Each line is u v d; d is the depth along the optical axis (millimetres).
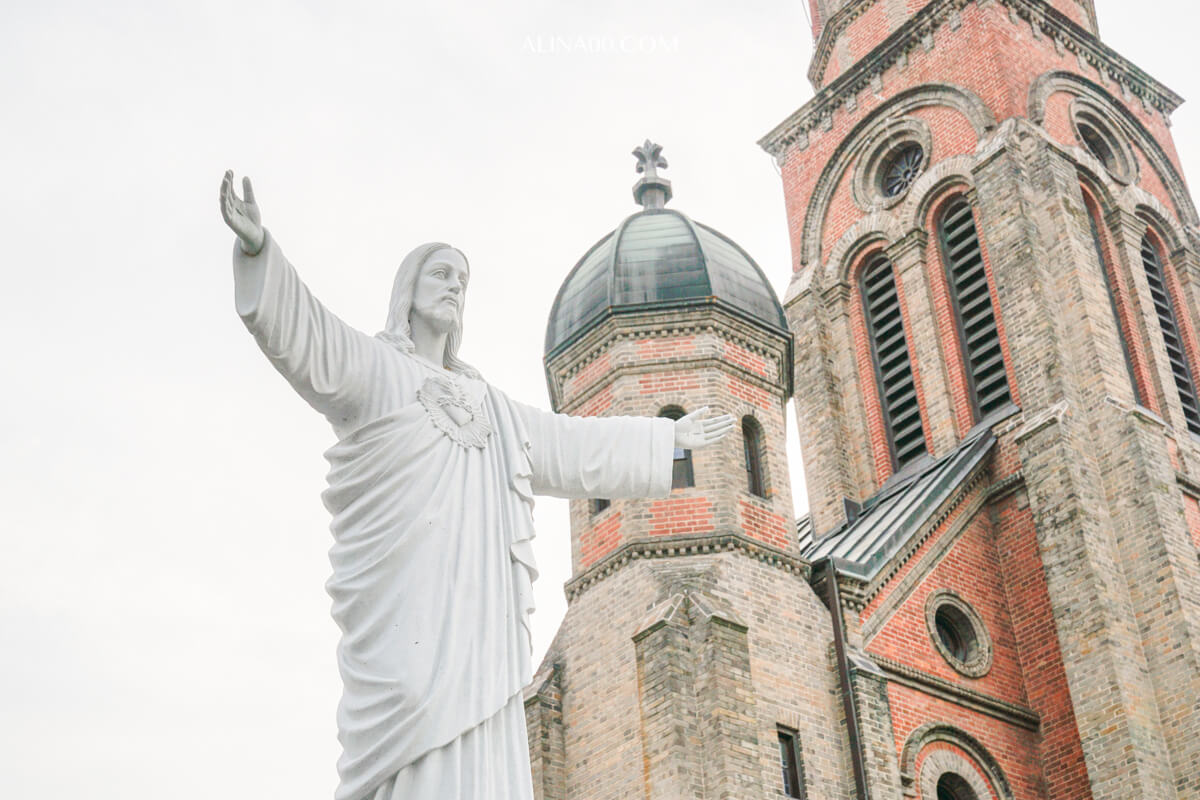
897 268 40375
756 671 25500
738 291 30062
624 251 30594
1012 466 33438
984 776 28344
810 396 40625
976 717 28922
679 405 28547
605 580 26906
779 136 45594
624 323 29266
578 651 26844
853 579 28000
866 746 25656
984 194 37625
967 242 38812
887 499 37000
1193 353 39938
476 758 6500
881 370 40188
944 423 37344
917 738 27266
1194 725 28734
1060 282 35625
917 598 29656
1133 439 32094
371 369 7031
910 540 30281
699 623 24969
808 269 42750
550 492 7719
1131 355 37844
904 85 42562
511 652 6910
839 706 26312
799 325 41938
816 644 26812
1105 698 28953
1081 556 30547
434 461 6977
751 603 26250
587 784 25453
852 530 34688
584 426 7734
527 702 26578
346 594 6715
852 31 46375
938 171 40094
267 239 6500
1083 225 36750
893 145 42375
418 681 6461
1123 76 43812
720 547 26547
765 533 27406
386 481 6867
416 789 6363
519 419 7535
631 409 28562
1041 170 37312
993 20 40812
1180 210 42875
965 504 32344
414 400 7082
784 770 25016
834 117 44219
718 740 23672
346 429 7023
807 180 44281
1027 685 30594
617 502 27484
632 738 24938
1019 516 32375
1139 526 31203
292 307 6613
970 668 29688
